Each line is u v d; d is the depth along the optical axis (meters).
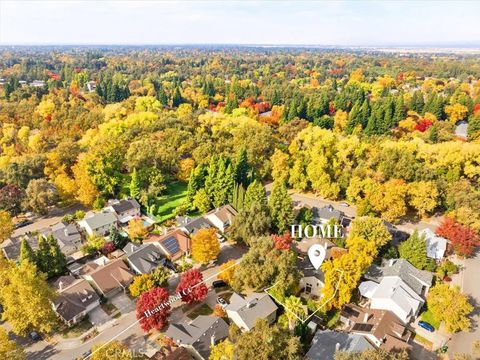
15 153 114.62
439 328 52.34
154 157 94.00
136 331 51.72
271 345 38.38
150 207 82.00
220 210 78.50
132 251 66.62
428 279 59.97
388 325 49.88
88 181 83.81
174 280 62.09
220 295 58.59
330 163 93.62
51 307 50.91
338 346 44.72
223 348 42.47
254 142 98.69
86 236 74.62
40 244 61.34
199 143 102.25
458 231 66.50
